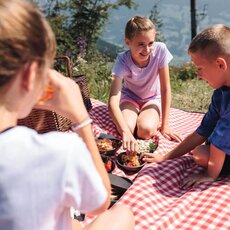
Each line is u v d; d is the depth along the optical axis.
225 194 2.45
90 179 1.13
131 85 3.60
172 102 4.91
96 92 5.29
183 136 3.45
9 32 0.99
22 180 1.05
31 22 1.02
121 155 2.93
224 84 2.48
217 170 2.55
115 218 1.58
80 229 1.66
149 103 3.57
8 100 1.05
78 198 1.13
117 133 3.50
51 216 1.11
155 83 3.59
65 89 1.33
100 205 1.18
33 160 1.05
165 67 3.44
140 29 3.21
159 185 2.54
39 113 2.59
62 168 1.07
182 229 2.22
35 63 1.05
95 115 3.72
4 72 1.01
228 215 2.31
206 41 2.42
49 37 1.08
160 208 2.36
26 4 1.03
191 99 5.02
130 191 2.42
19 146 1.06
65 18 7.77
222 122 2.46
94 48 7.84
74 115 1.35
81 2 7.94
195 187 2.53
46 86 1.22
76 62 6.21
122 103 3.58
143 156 2.85
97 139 3.15
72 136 1.12
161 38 7.66
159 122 3.53
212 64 2.42
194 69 6.45
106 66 6.40
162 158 2.81
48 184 1.07
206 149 2.69
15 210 1.06
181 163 2.73
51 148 1.07
